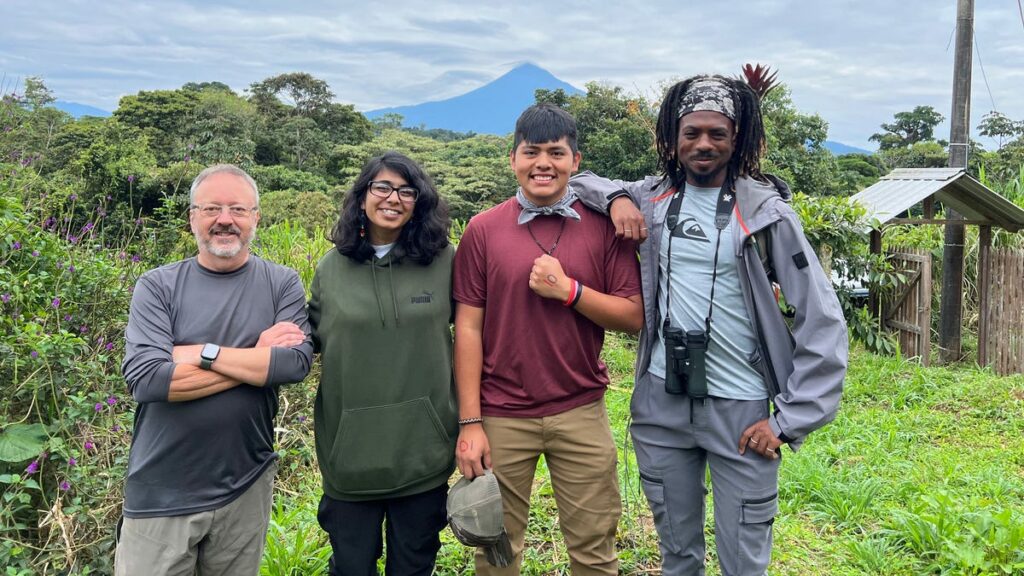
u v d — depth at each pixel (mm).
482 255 2342
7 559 2719
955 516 3297
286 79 41719
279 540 3006
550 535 3303
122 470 3131
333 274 2281
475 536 2166
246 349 2062
